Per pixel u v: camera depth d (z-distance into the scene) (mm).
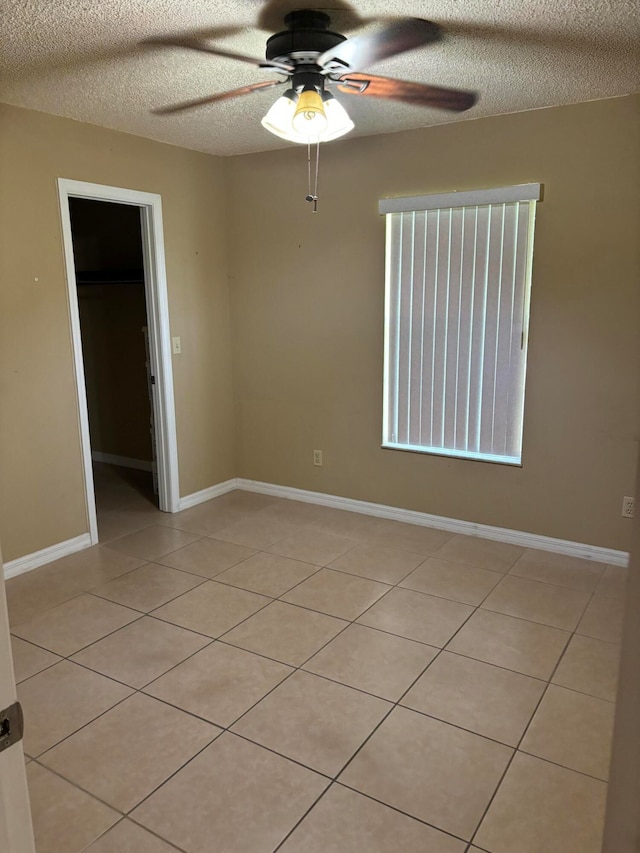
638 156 3041
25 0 1987
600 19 2154
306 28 2180
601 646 2658
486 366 3604
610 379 3275
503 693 2357
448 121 3447
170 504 4301
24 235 3229
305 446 4418
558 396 3422
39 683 2436
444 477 3875
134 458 5473
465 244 3543
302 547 3703
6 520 3307
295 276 4207
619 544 3400
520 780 1948
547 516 3578
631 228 3109
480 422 3686
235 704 2309
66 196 3398
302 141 2645
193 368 4340
